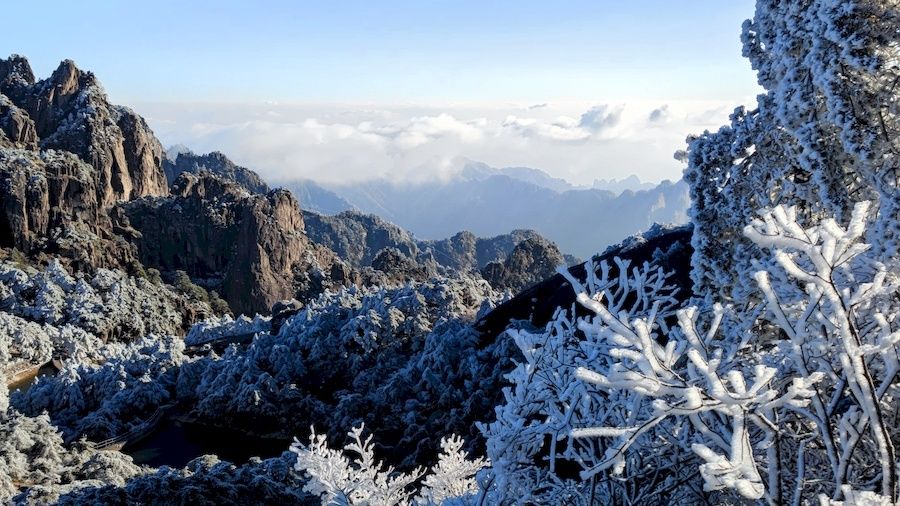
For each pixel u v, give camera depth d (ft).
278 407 140.26
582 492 24.00
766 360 21.77
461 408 115.75
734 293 35.63
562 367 24.54
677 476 21.71
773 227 12.89
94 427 143.13
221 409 144.87
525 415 24.66
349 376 148.87
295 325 168.35
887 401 18.03
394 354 150.61
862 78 30.27
